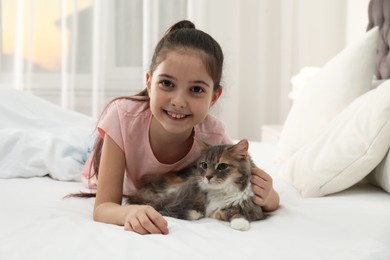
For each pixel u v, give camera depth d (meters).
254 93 3.99
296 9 3.82
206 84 1.29
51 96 3.83
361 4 3.36
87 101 3.86
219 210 1.26
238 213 1.24
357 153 1.47
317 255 0.98
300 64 3.85
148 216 1.13
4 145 1.90
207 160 1.28
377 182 1.55
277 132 2.98
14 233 1.04
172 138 1.46
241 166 1.27
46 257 0.91
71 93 3.79
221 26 3.80
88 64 3.82
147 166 1.51
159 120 1.33
